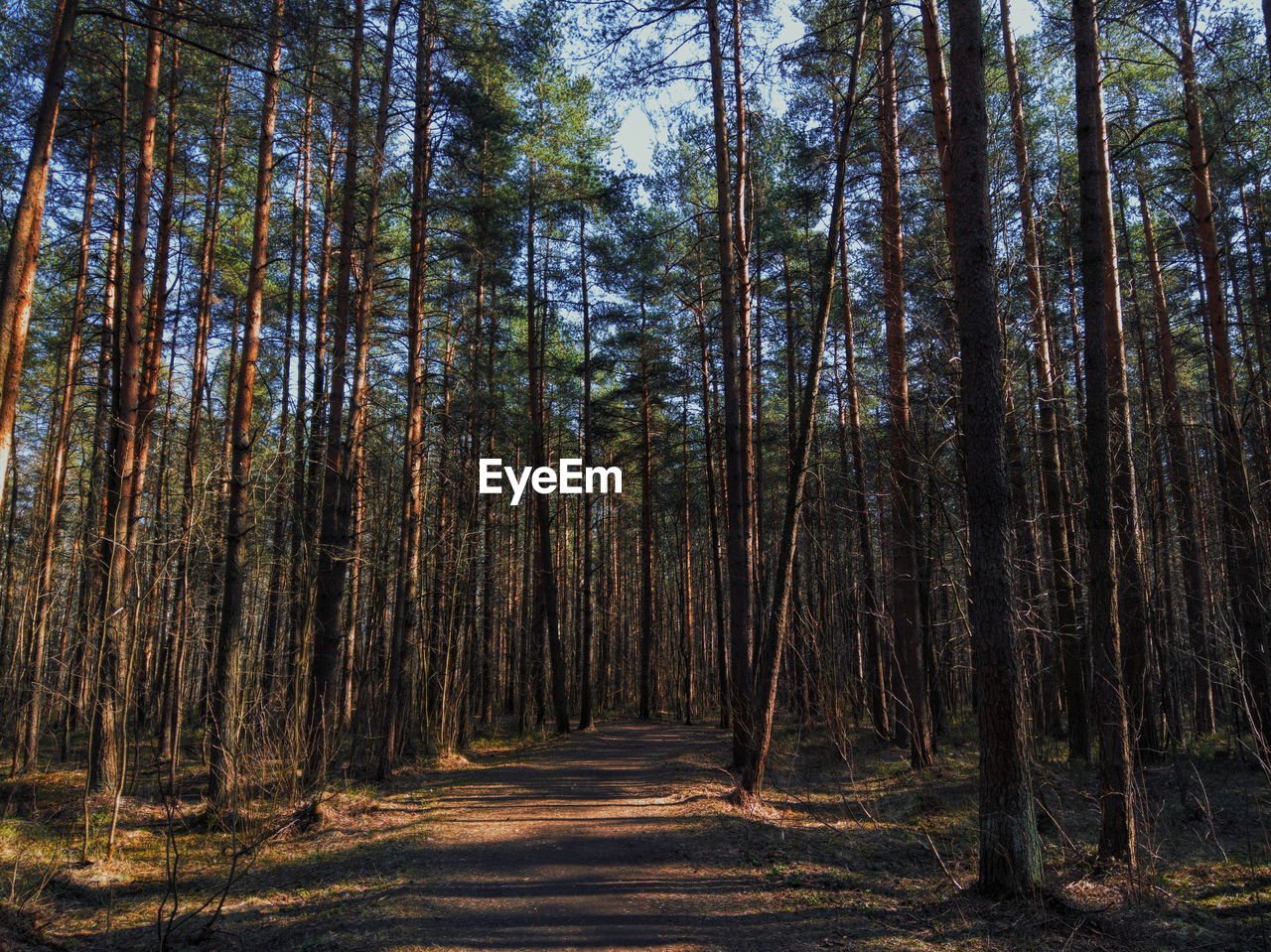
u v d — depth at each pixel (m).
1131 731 8.22
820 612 12.11
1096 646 7.26
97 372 17.12
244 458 10.72
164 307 14.73
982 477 6.80
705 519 31.53
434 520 18.02
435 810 10.86
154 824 10.05
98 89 13.50
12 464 19.17
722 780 12.51
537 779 13.56
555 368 23.75
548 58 15.29
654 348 23.69
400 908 6.45
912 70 13.29
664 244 21.16
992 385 6.84
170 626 10.27
